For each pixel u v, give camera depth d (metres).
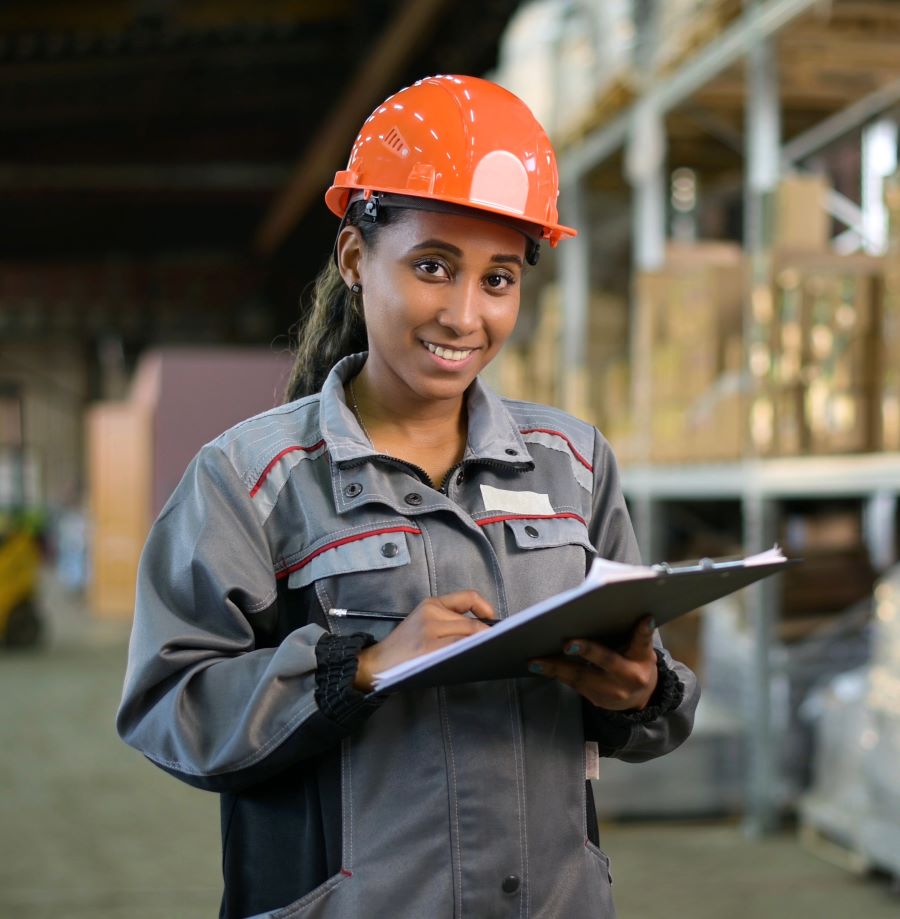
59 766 4.86
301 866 1.12
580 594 0.91
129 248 14.76
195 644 1.12
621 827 3.74
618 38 4.33
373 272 1.13
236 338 14.84
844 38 3.69
